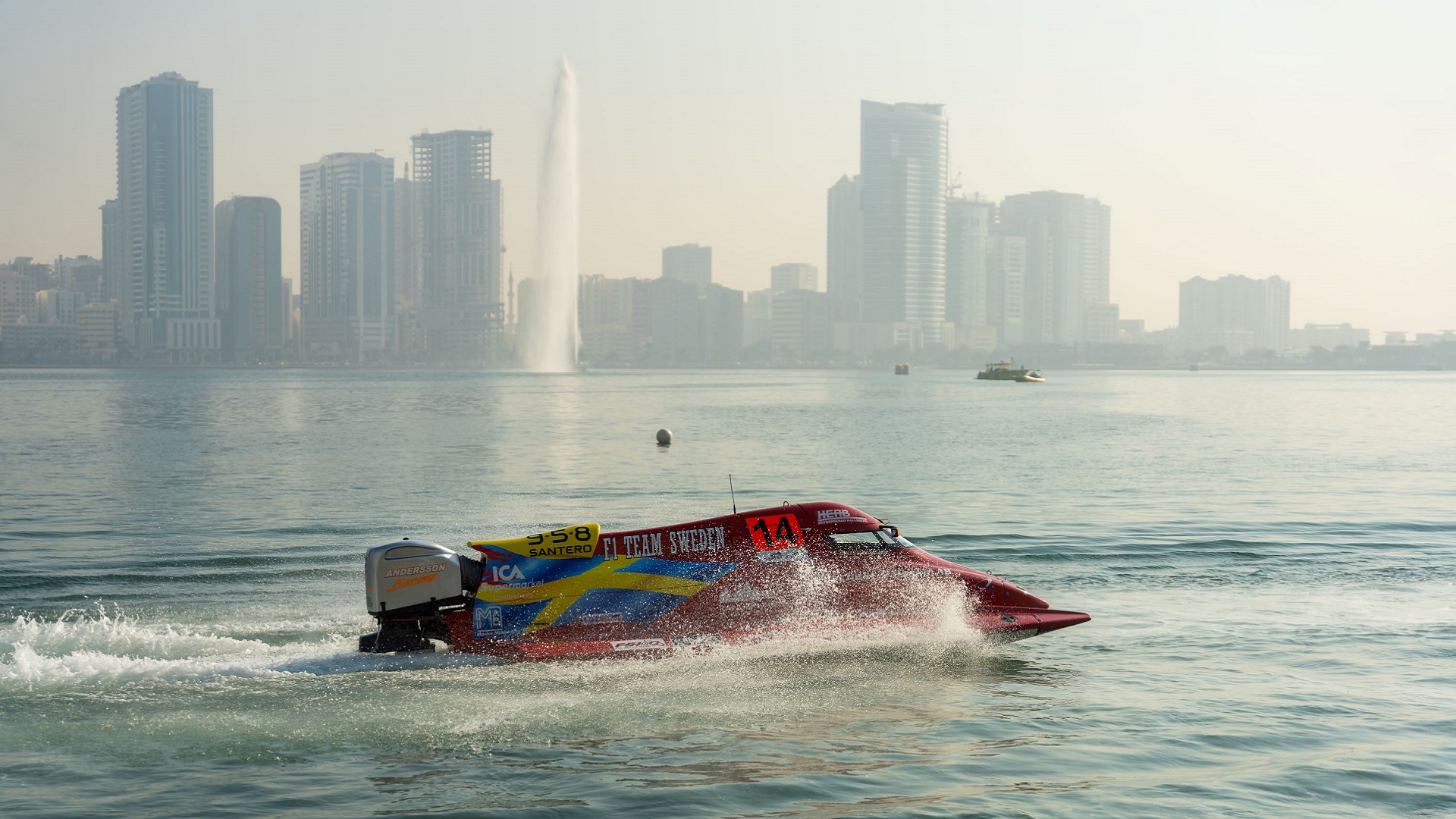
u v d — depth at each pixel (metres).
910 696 11.08
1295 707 10.86
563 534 12.41
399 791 8.58
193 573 17.16
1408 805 8.56
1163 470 34.41
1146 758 9.48
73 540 20.27
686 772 9.01
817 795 8.59
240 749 9.38
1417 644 13.23
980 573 13.62
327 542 20.14
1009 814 8.29
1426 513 24.45
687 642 12.21
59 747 9.40
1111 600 15.64
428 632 12.00
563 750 9.45
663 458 38.22
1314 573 17.61
